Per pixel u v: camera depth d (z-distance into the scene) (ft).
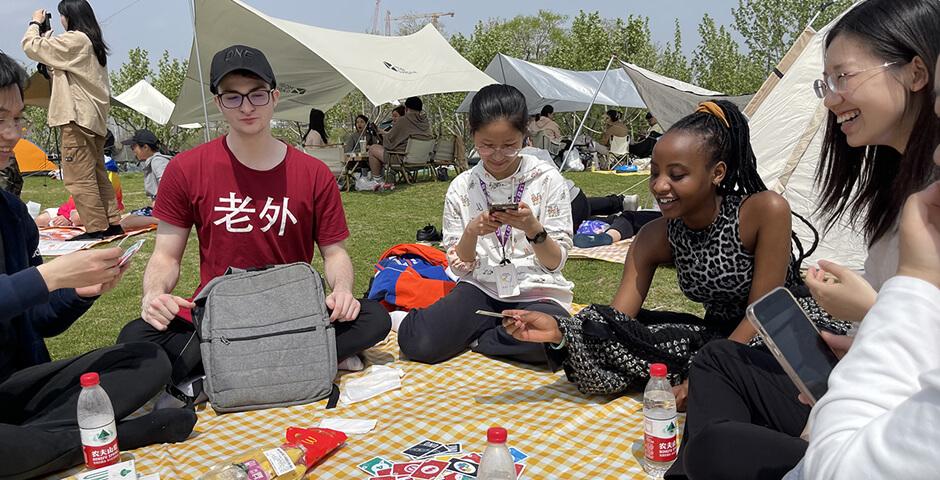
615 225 24.59
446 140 48.08
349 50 36.11
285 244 11.45
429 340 12.03
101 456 8.17
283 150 11.38
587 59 95.50
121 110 86.38
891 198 6.89
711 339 10.07
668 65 105.29
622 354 9.94
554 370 10.30
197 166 11.04
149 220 28.43
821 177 7.96
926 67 6.34
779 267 9.26
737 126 9.41
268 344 10.42
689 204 9.40
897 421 3.56
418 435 9.27
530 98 65.46
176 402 10.37
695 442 6.71
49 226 28.60
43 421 8.52
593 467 8.38
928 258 4.01
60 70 24.22
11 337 9.08
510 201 12.41
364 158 45.39
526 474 8.21
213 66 10.68
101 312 17.62
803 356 6.03
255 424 9.91
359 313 11.55
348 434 9.33
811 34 20.42
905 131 6.68
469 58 99.09
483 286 12.62
